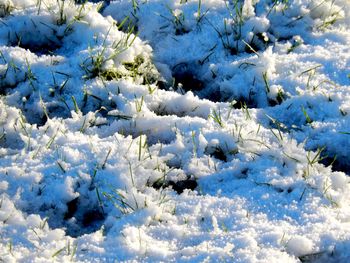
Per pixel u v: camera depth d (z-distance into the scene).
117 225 2.92
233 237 2.78
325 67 4.01
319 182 3.11
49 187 3.16
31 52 4.26
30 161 3.32
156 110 3.83
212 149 3.45
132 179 3.18
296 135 3.53
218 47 4.33
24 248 2.79
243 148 3.41
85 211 3.15
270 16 4.49
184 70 4.31
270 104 3.89
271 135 3.50
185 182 3.28
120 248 2.75
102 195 3.15
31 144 3.45
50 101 3.86
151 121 3.63
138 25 4.59
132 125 3.63
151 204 3.02
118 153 3.34
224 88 4.04
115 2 4.75
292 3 4.54
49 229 2.96
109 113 3.70
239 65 4.11
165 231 2.88
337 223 2.85
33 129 3.59
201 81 4.22
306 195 3.05
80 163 3.29
